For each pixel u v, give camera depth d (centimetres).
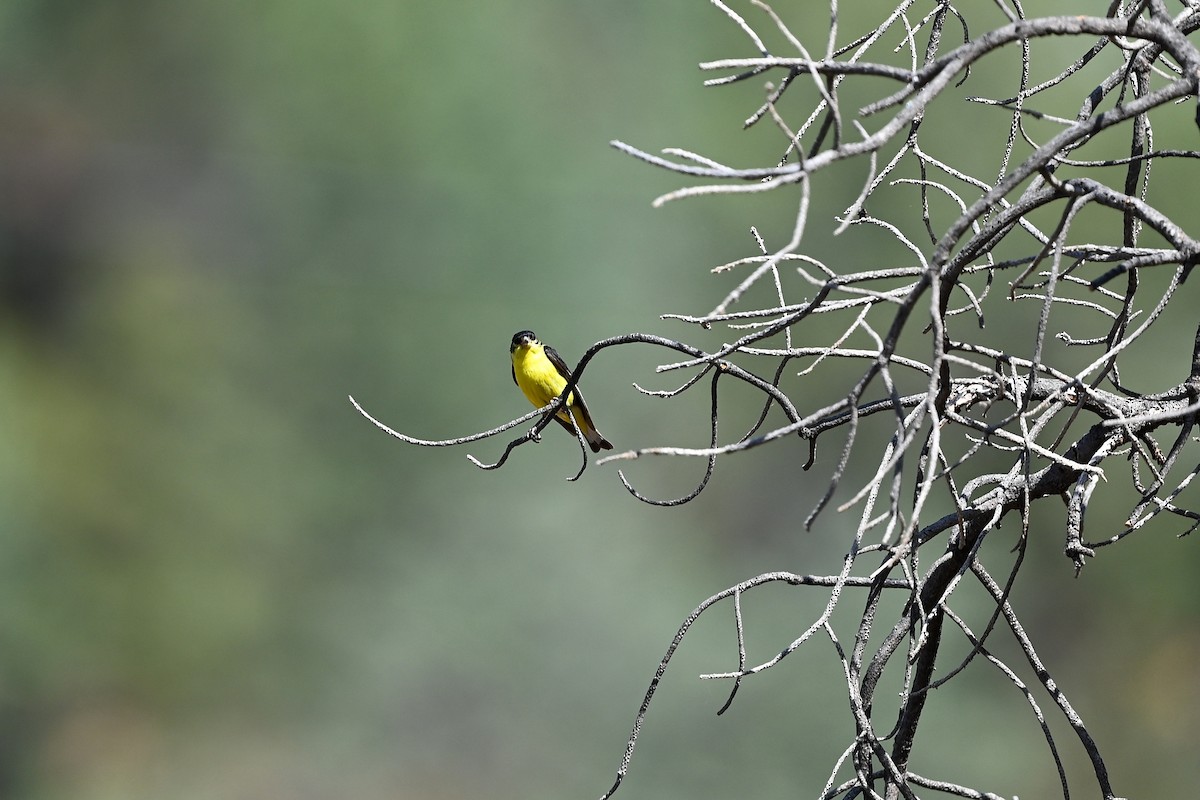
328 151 2102
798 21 1998
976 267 370
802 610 1622
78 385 2177
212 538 2070
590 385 2053
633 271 2092
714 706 1582
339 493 2052
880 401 389
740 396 1966
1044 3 1609
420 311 2078
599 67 2144
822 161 261
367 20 2070
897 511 274
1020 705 1536
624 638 1841
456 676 1877
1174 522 1719
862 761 348
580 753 1766
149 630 2023
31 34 2241
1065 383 328
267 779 1892
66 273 2230
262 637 2008
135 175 2198
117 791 1908
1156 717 1736
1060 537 1672
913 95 293
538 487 2009
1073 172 940
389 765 1859
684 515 1973
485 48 2097
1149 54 365
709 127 2098
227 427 2114
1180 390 359
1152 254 304
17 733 1948
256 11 2130
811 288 1791
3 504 1981
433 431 2067
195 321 2161
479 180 2091
